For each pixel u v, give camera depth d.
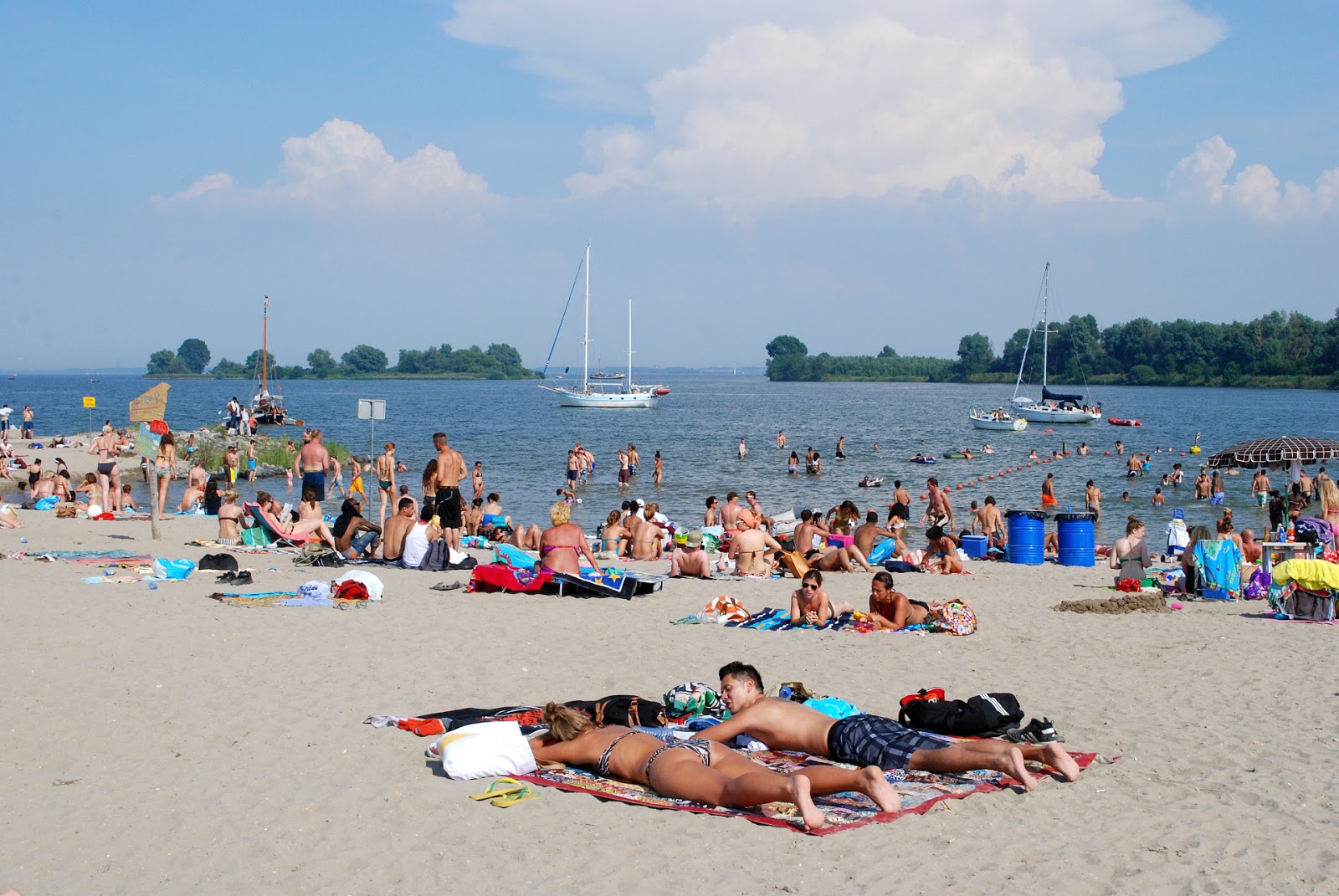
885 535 17.91
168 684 8.75
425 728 7.47
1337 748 7.23
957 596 14.48
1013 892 4.93
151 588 13.30
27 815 5.98
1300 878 5.09
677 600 13.80
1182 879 5.07
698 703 7.73
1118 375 195.38
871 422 83.12
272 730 7.55
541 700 8.50
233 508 19.16
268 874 5.22
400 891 5.02
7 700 8.19
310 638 10.64
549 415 94.38
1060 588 15.23
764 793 5.84
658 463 39.94
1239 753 7.11
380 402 23.88
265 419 74.31
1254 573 14.45
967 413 100.12
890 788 5.88
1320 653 10.49
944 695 8.07
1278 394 155.38
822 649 10.65
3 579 13.66
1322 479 15.95
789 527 22.36
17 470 34.75
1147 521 30.00
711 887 5.01
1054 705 8.44
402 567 16.17
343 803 6.16
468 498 34.28
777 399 145.12
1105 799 6.18
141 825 5.85
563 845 5.54
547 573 13.85
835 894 4.90
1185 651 10.63
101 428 68.12
